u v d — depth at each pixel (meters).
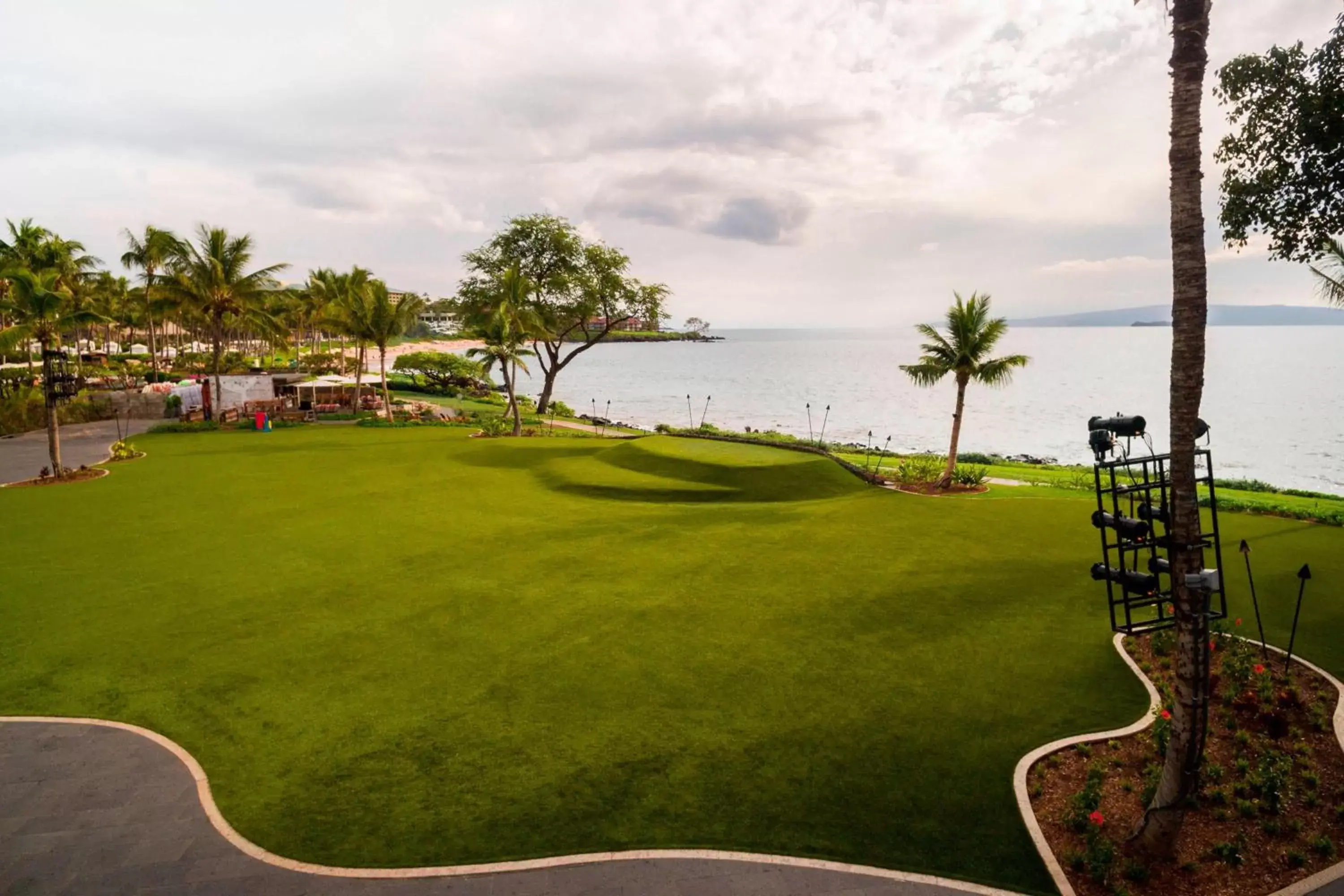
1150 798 9.53
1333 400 85.81
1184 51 7.96
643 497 28.05
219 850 8.77
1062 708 11.89
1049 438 62.25
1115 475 8.92
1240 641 13.70
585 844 8.85
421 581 18.11
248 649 14.27
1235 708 11.45
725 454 33.75
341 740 11.13
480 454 37.00
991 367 28.19
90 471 31.11
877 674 13.13
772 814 9.39
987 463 43.50
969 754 10.63
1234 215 18.38
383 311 50.34
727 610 16.16
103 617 15.75
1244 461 49.88
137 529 22.72
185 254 47.50
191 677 13.10
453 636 14.86
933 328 29.33
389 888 8.16
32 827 9.14
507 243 61.06
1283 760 10.12
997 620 15.46
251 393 57.16
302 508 25.69
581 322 64.00
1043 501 27.23
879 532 22.67
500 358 46.12
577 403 88.19
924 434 64.19
